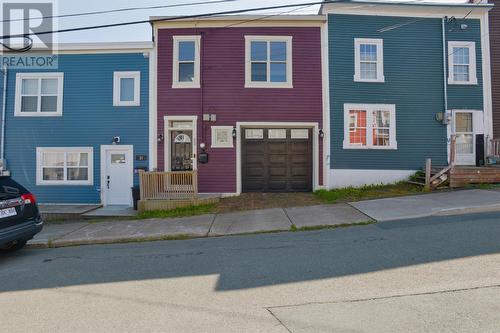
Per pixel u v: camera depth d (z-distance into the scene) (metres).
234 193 12.29
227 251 6.08
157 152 12.38
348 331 3.12
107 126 12.43
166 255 6.02
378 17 12.75
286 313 3.54
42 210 10.89
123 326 3.39
